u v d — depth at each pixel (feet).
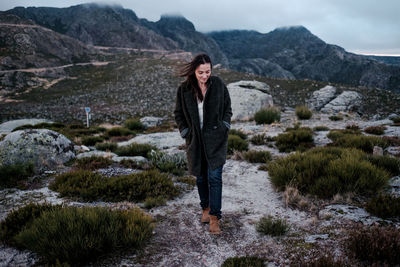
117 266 8.70
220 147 10.56
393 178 15.66
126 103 321.52
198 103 10.46
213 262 9.13
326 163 16.69
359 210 11.78
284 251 9.39
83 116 255.29
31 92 394.32
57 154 22.44
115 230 9.59
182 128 11.11
